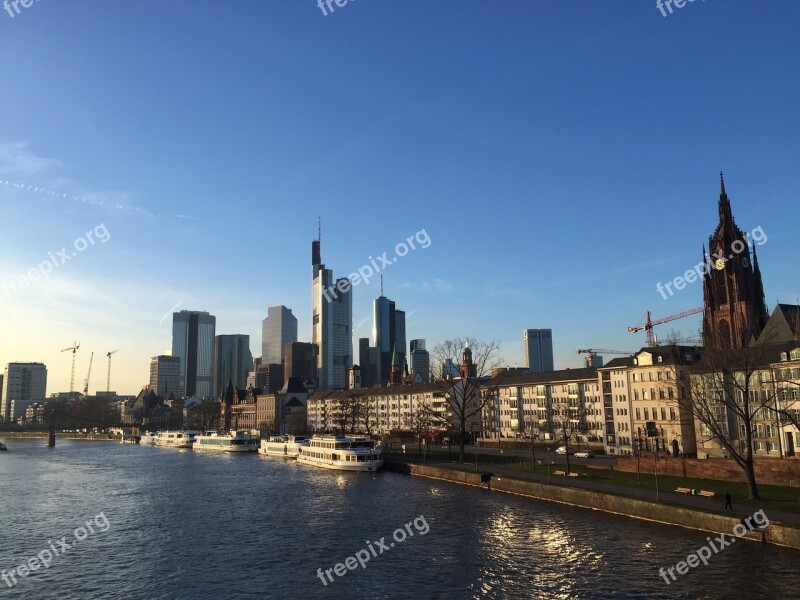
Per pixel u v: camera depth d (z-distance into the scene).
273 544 76.50
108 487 133.88
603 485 97.06
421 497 108.25
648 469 110.06
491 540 73.94
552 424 192.00
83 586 62.16
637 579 58.19
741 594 53.16
